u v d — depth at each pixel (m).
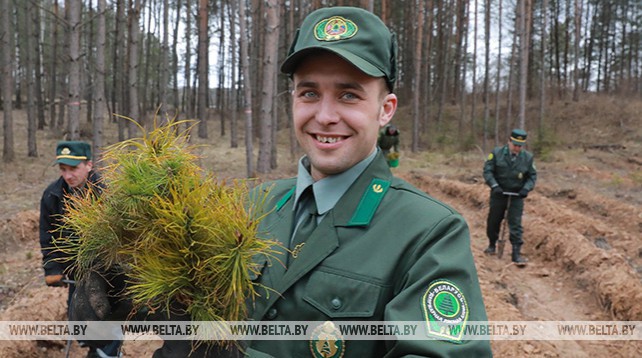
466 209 10.84
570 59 34.62
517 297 5.70
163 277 0.95
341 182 1.18
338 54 1.06
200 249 0.96
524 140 6.70
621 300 5.09
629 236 7.61
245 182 1.09
